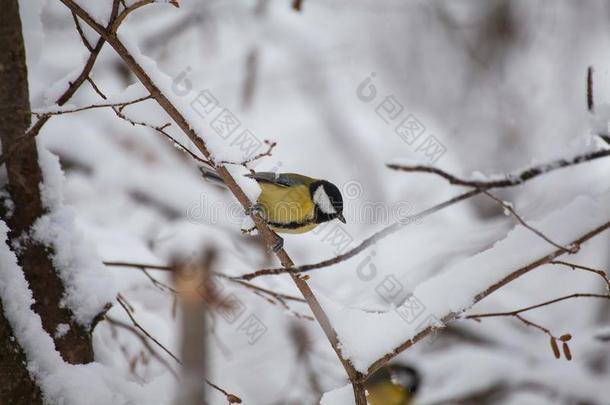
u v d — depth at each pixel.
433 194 12.38
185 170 10.98
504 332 11.99
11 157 6.13
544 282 12.39
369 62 15.33
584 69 15.84
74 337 6.28
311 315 8.59
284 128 13.45
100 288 6.52
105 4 5.23
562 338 5.36
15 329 5.18
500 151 15.36
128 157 10.84
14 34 5.83
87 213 10.48
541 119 15.64
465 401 11.42
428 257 10.02
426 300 5.62
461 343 12.12
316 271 10.35
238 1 14.16
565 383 11.11
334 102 13.98
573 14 16.44
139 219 10.45
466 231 10.45
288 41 14.28
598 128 4.91
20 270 5.37
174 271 8.54
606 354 11.20
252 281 9.34
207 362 9.07
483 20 17.00
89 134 10.84
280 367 10.85
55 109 5.27
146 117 5.66
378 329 5.70
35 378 5.20
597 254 11.93
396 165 4.62
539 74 16.23
